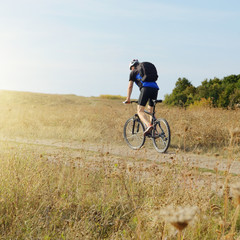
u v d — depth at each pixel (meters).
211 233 2.64
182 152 6.96
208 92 23.92
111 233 2.98
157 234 2.34
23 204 3.28
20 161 4.68
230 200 3.20
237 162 5.42
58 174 4.38
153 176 4.07
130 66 7.46
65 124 11.80
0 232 2.91
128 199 3.40
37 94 44.38
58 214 3.29
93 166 4.99
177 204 2.84
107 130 10.16
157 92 7.26
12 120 13.24
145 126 7.67
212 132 7.80
